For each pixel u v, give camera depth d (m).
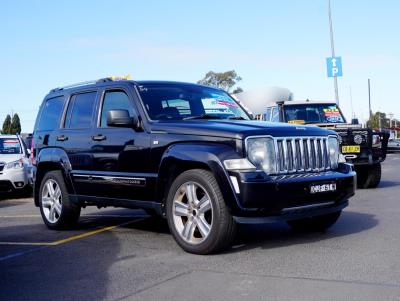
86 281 4.64
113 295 4.20
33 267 5.25
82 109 7.32
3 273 5.04
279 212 5.23
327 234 6.26
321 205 5.57
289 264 4.87
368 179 11.62
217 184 5.25
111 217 8.71
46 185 7.74
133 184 6.20
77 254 5.77
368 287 4.07
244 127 5.47
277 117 13.86
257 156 5.27
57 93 8.04
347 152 11.37
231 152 5.22
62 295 4.26
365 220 7.14
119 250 5.87
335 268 4.66
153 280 4.55
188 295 4.08
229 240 5.29
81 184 7.02
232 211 5.13
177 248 5.83
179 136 5.74
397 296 3.83
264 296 3.96
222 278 4.49
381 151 11.47
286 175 5.43
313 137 5.81
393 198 9.55
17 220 8.96
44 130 7.99
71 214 7.38
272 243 5.84
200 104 6.83
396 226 6.61
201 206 5.39
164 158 5.73
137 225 7.71
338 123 13.06
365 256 5.06
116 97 6.79
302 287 4.13
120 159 6.38
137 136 6.19
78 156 7.06
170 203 5.68
